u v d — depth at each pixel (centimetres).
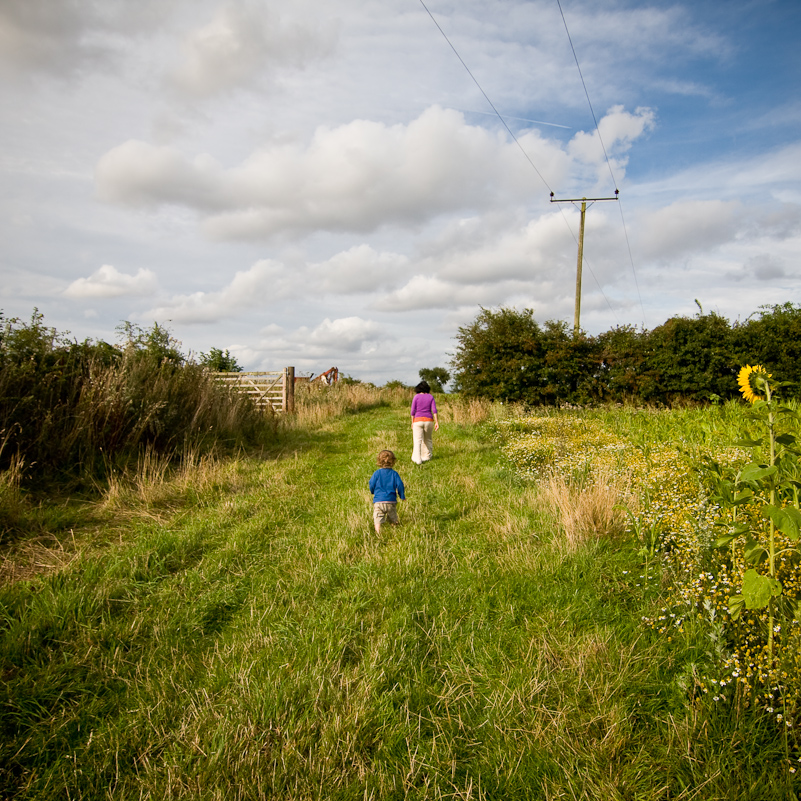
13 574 410
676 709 246
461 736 238
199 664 301
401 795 208
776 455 248
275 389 1744
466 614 348
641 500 501
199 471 756
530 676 273
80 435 696
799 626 258
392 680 277
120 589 385
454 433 1207
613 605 347
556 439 911
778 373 1452
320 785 207
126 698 269
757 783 199
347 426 1502
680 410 1248
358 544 488
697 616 307
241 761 218
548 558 422
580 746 225
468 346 1772
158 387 870
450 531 518
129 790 212
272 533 530
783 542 308
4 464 607
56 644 316
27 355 700
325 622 334
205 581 407
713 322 1581
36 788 212
